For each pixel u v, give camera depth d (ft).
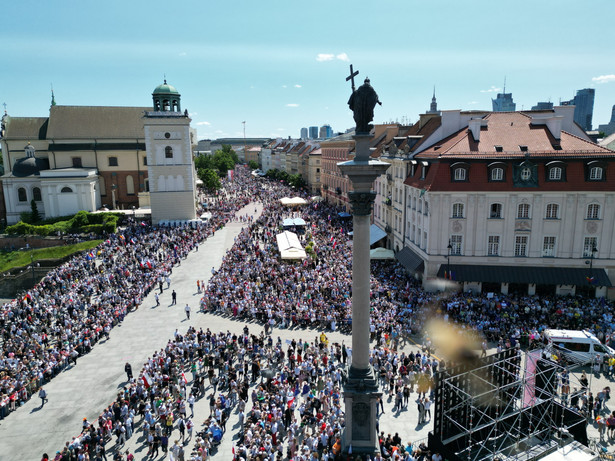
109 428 92.32
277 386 104.01
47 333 148.15
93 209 340.59
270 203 413.39
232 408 104.27
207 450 84.48
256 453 79.00
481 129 175.11
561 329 126.41
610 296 157.69
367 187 74.43
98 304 167.53
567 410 90.38
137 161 373.20
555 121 166.91
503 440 83.87
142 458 88.02
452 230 162.91
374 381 76.69
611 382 109.91
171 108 323.16
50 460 88.99
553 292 161.17
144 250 243.60
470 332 129.18
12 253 287.48
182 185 326.44
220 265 226.58
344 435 79.36
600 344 116.47
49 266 260.83
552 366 92.17
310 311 150.51
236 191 529.86
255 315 156.87
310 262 204.64
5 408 103.96
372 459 75.77
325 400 97.55
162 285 191.42
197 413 102.68
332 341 135.03
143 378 104.99
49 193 330.75
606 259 157.17
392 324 132.57
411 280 178.91
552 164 155.22
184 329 150.20
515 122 178.50
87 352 134.82
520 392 88.69
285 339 138.51
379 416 99.55
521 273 159.12
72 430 98.63
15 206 344.90
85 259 228.84
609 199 153.99
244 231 287.48
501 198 159.02
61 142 366.02
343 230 271.08
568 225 157.28
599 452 83.92
